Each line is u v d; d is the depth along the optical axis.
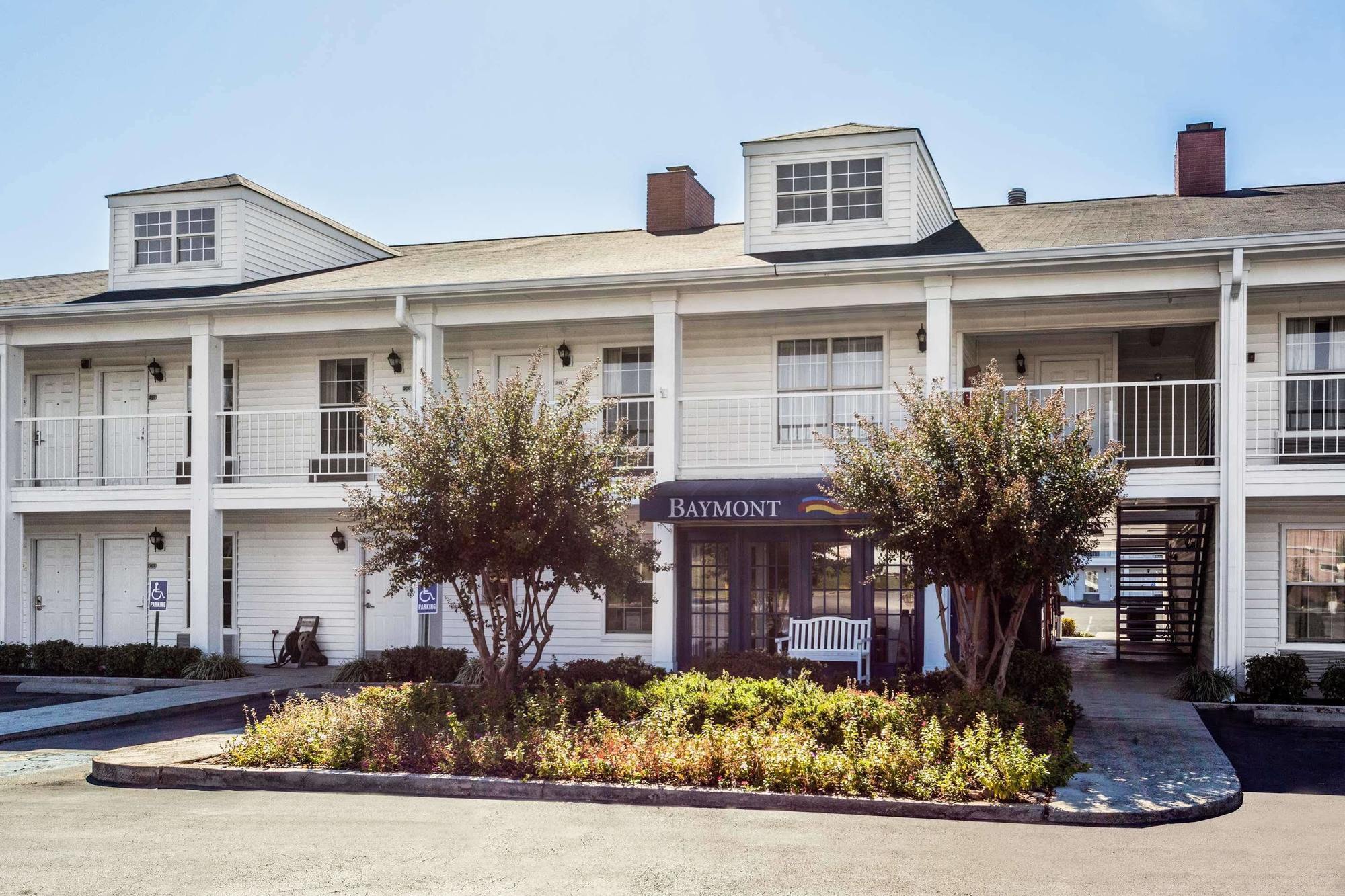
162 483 21.41
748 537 18.02
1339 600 16.70
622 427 15.48
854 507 12.50
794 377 18.67
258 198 21.77
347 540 20.70
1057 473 11.67
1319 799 10.02
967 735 10.21
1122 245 15.27
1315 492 15.06
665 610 17.00
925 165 19.08
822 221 18.86
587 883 7.34
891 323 18.28
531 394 13.14
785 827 8.95
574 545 12.75
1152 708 14.45
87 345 20.88
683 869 7.68
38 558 22.23
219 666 18.56
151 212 21.86
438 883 7.36
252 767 11.01
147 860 7.93
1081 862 7.83
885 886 7.25
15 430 20.20
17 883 7.41
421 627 18.20
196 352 19.17
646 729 11.27
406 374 20.36
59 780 11.21
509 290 17.56
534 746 10.91
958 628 15.54
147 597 21.66
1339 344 16.69
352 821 9.20
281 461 20.84
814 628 16.44
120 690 18.34
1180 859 7.93
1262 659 15.09
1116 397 18.14
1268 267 15.28
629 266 18.55
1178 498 16.06
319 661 20.61
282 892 7.16
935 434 12.03
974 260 15.73
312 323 18.81
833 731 11.33
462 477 12.53
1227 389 15.27
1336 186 19.98
